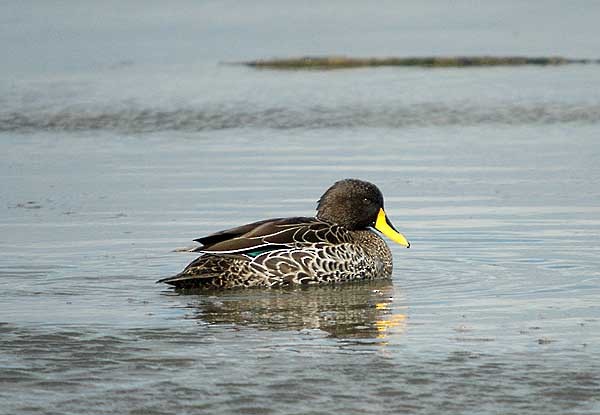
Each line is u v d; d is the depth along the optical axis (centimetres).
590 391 897
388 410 856
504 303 1222
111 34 4044
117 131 2617
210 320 1155
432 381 925
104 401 876
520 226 1672
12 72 3434
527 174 2092
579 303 1216
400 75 3359
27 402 873
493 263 1445
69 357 1001
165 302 1246
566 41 3850
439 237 1611
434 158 2267
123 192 1969
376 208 1449
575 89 3067
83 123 2709
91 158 2308
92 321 1146
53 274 1386
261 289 1328
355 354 1012
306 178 2075
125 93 3083
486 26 4128
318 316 1177
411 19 4281
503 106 2853
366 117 2744
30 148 2427
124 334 1089
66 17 4300
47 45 3853
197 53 3734
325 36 3988
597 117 2702
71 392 898
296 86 3181
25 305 1222
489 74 3347
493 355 1002
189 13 4412
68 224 1717
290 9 4472
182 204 1864
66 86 3194
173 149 2400
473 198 1888
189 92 3094
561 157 2256
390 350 1024
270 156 2305
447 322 1138
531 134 2519
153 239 1608
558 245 1541
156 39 3966
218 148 2405
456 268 1422
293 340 1067
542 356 997
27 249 1543
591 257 1464
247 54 3719
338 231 1384
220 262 1330
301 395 891
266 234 1355
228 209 1820
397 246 1561
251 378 935
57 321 1145
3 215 1794
